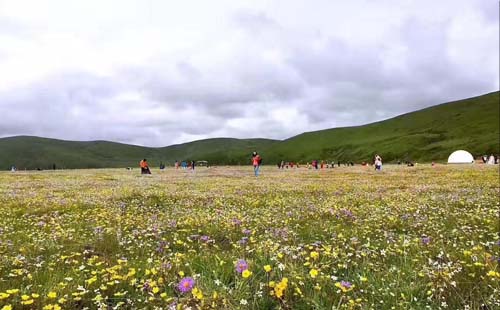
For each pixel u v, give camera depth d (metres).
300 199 20.34
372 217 13.30
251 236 10.03
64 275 6.62
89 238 10.44
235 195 22.88
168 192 24.62
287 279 5.25
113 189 27.75
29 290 5.74
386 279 6.03
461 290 5.58
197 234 10.77
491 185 27.14
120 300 5.53
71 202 19.09
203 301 4.66
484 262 6.71
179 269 6.64
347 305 4.91
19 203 18.78
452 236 10.02
